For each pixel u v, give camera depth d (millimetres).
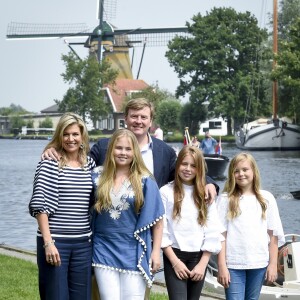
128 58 121125
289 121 83812
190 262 6844
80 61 121312
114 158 6441
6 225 20891
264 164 53469
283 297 9336
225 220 7211
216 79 106812
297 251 9812
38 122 174750
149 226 6422
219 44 106625
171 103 110250
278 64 74188
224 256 7160
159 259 6535
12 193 33625
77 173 6523
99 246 6480
